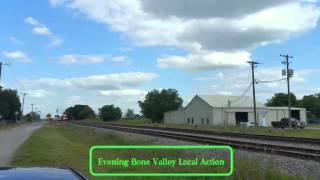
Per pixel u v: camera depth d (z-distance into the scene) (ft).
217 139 125.80
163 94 526.57
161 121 526.57
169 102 521.65
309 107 577.84
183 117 430.61
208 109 384.88
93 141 137.28
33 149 92.43
